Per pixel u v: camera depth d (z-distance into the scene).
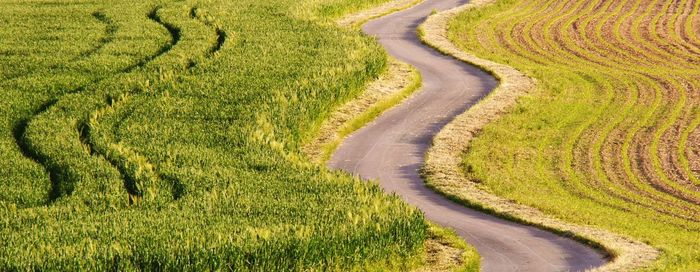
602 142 55.31
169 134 46.84
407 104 62.09
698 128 58.97
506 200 43.25
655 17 96.38
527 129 56.78
